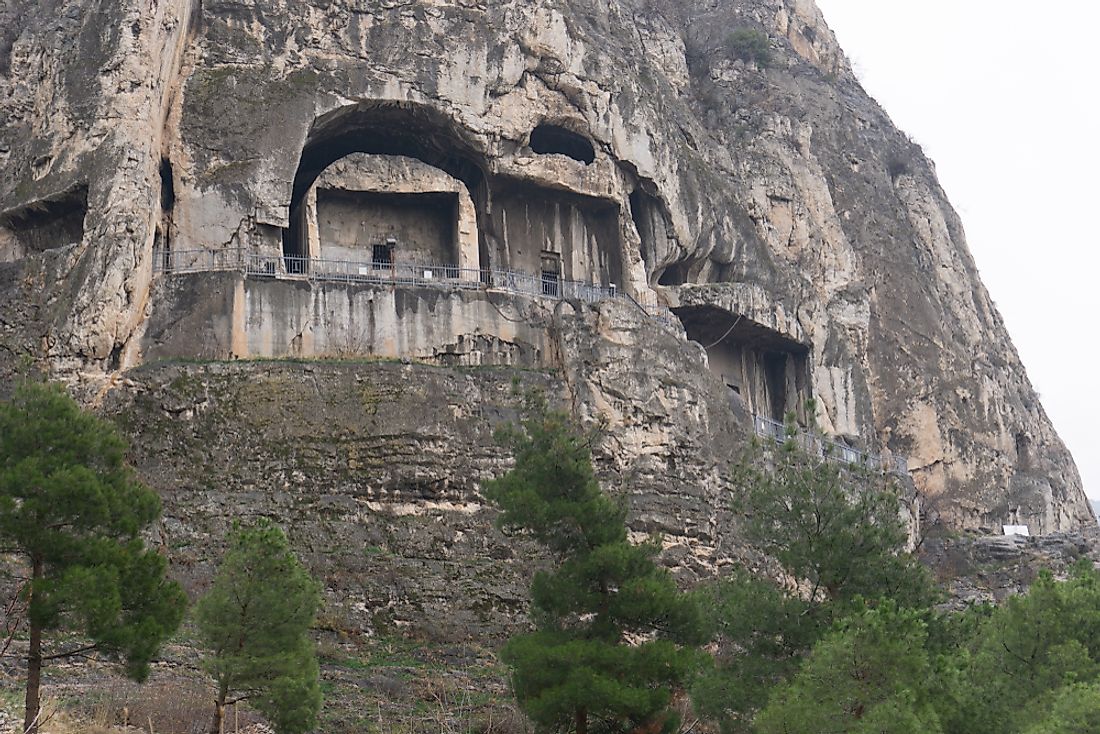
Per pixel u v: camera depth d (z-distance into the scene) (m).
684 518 35.56
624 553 23.20
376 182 39.94
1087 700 19.62
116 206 35.19
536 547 32.81
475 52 41.28
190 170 37.53
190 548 30.30
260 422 33.25
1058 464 60.34
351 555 31.31
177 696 23.94
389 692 26.58
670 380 37.72
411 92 40.31
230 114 38.22
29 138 38.91
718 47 58.88
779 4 63.06
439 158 42.59
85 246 34.72
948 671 21.25
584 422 36.22
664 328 39.16
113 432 21.91
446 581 31.34
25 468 20.19
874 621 20.73
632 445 36.38
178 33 38.25
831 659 20.72
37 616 19.77
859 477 27.55
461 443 34.25
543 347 38.31
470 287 38.31
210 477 32.22
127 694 23.75
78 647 25.33
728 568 35.41
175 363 34.00
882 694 20.42
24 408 21.08
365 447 33.47
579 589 23.30
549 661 22.45
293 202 41.28
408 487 33.28
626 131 43.47
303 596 22.55
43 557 20.33
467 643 29.95
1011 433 57.31
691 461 36.88
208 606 22.09
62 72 37.97
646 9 58.09
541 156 42.19
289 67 39.41
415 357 36.84
